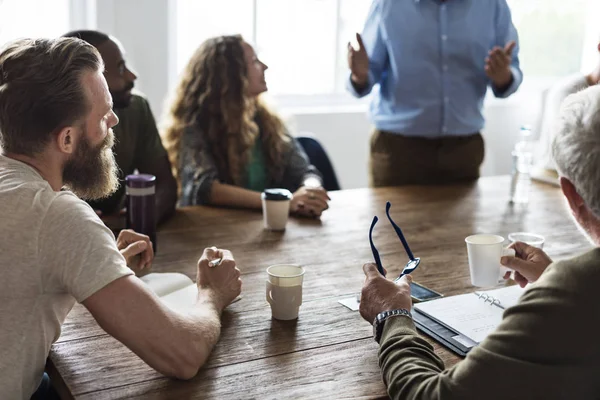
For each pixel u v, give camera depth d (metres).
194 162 2.67
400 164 3.24
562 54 4.65
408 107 3.18
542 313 1.02
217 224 2.34
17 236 1.23
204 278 1.63
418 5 3.09
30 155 1.32
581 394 1.02
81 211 1.27
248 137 2.81
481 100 3.26
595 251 1.05
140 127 2.58
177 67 3.79
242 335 1.51
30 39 1.32
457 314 1.58
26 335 1.26
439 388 1.09
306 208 2.43
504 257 1.69
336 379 1.33
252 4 3.93
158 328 1.27
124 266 1.27
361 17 4.23
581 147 1.06
